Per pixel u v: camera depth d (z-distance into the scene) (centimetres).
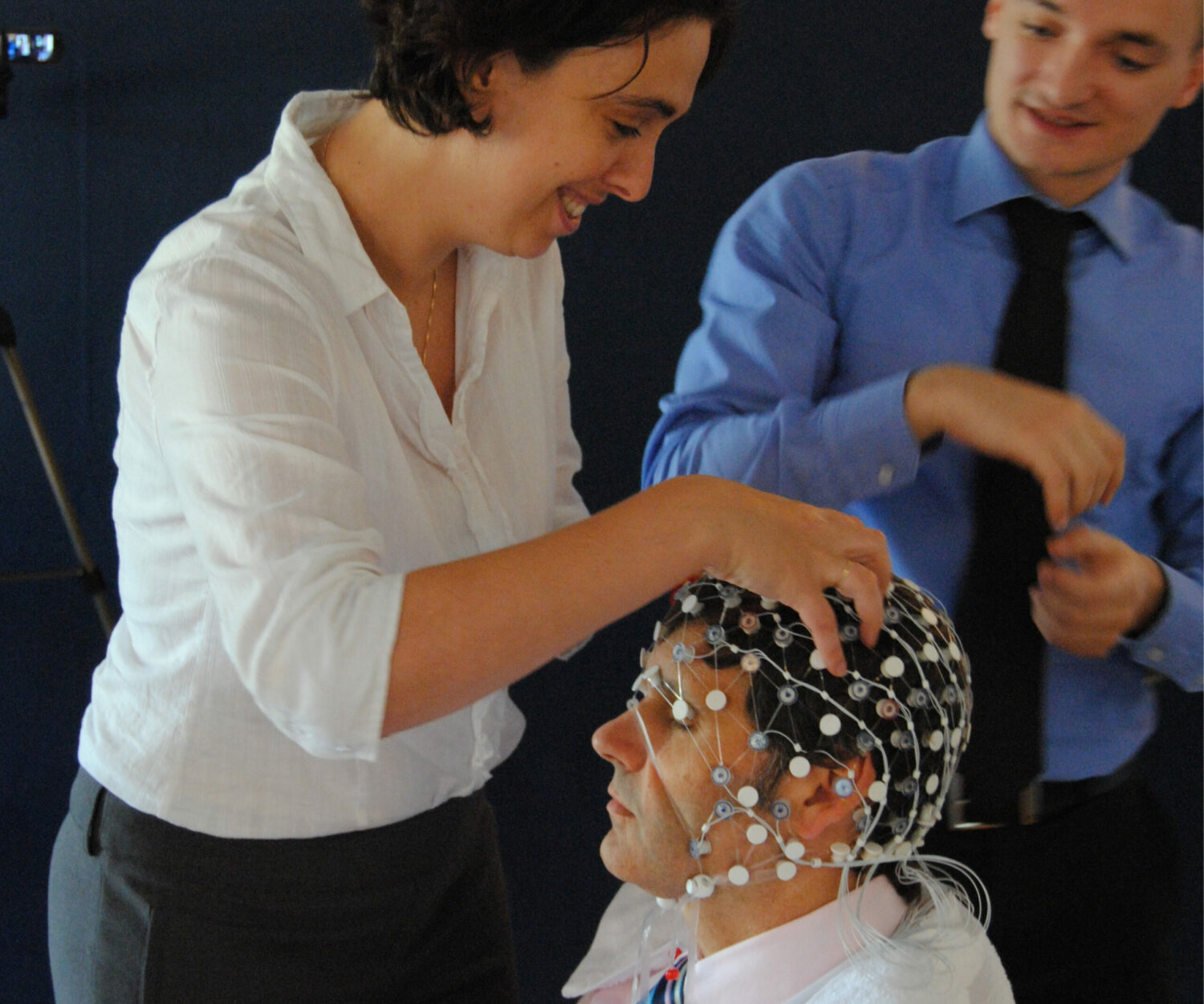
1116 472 108
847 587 83
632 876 96
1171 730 201
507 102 87
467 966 130
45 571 216
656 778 91
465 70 85
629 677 228
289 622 77
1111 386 128
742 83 216
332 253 96
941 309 130
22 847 230
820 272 133
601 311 224
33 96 220
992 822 128
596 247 222
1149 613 121
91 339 225
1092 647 119
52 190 222
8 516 228
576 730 229
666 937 107
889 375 133
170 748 101
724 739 88
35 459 227
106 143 221
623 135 89
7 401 226
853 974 88
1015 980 133
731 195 219
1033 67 116
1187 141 188
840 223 132
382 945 114
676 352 224
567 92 85
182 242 96
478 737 116
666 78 85
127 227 223
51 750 231
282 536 79
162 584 100
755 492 85
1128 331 127
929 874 100
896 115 213
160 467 95
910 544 131
